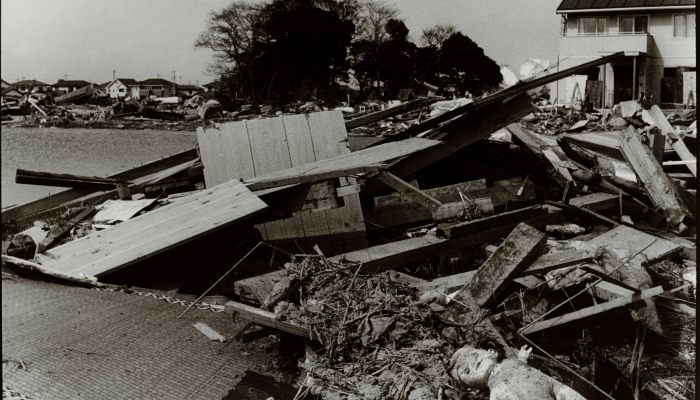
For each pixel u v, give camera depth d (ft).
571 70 26.30
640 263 18.69
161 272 20.98
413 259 19.60
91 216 26.89
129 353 15.02
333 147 27.25
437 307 14.82
